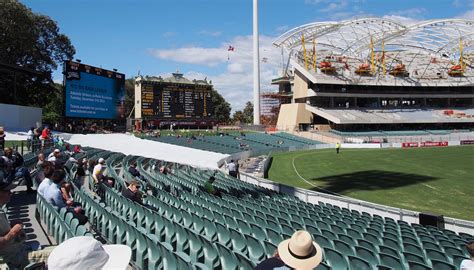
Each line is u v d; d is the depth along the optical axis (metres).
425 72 87.81
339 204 18.77
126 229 7.74
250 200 16.25
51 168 9.44
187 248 7.80
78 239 2.99
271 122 107.06
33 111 33.66
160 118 59.81
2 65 29.50
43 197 9.15
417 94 86.12
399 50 93.00
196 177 22.62
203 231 9.20
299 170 37.25
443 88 87.75
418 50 93.19
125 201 10.60
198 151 25.47
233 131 71.50
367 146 63.56
